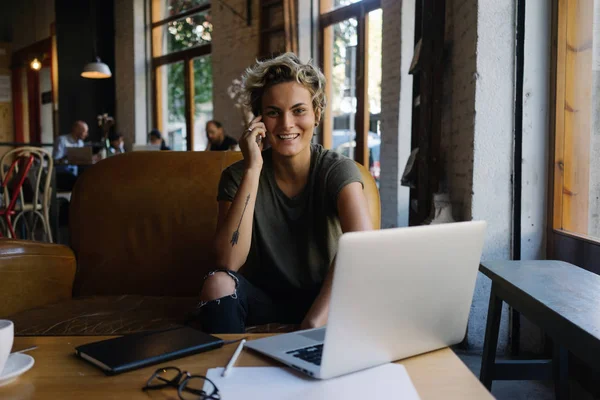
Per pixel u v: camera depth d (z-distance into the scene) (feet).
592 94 6.91
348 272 3.05
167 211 6.88
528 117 8.10
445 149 9.76
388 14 15.14
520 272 5.55
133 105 31.40
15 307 6.02
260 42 21.74
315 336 3.77
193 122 28.55
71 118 31.99
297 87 5.23
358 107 18.25
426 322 3.51
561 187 7.86
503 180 8.27
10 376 3.12
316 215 5.48
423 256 3.33
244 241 5.15
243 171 5.44
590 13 6.97
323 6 19.93
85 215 6.98
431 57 9.53
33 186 14.73
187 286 6.72
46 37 34.53
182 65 29.17
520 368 5.90
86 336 4.01
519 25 8.08
